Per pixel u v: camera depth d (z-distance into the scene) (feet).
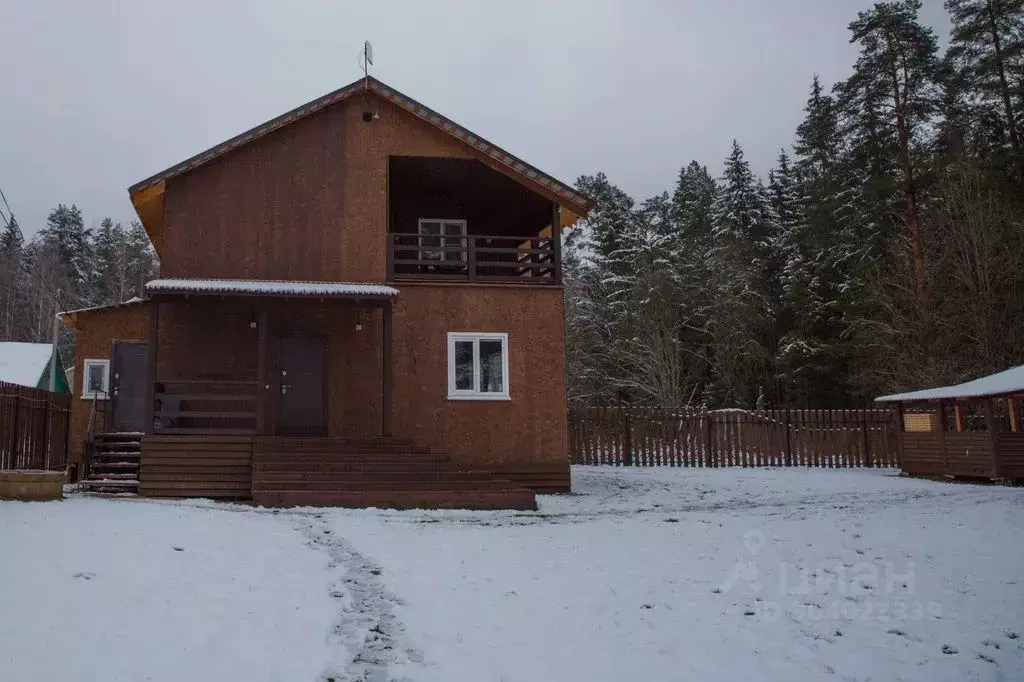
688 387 146.92
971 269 103.55
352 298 53.11
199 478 49.47
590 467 82.58
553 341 60.59
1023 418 71.10
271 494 45.21
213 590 23.36
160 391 56.29
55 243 224.94
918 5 113.70
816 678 18.65
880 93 114.32
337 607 23.06
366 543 32.60
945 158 109.09
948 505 46.11
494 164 60.70
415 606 23.54
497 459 58.54
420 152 60.80
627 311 142.51
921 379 100.89
